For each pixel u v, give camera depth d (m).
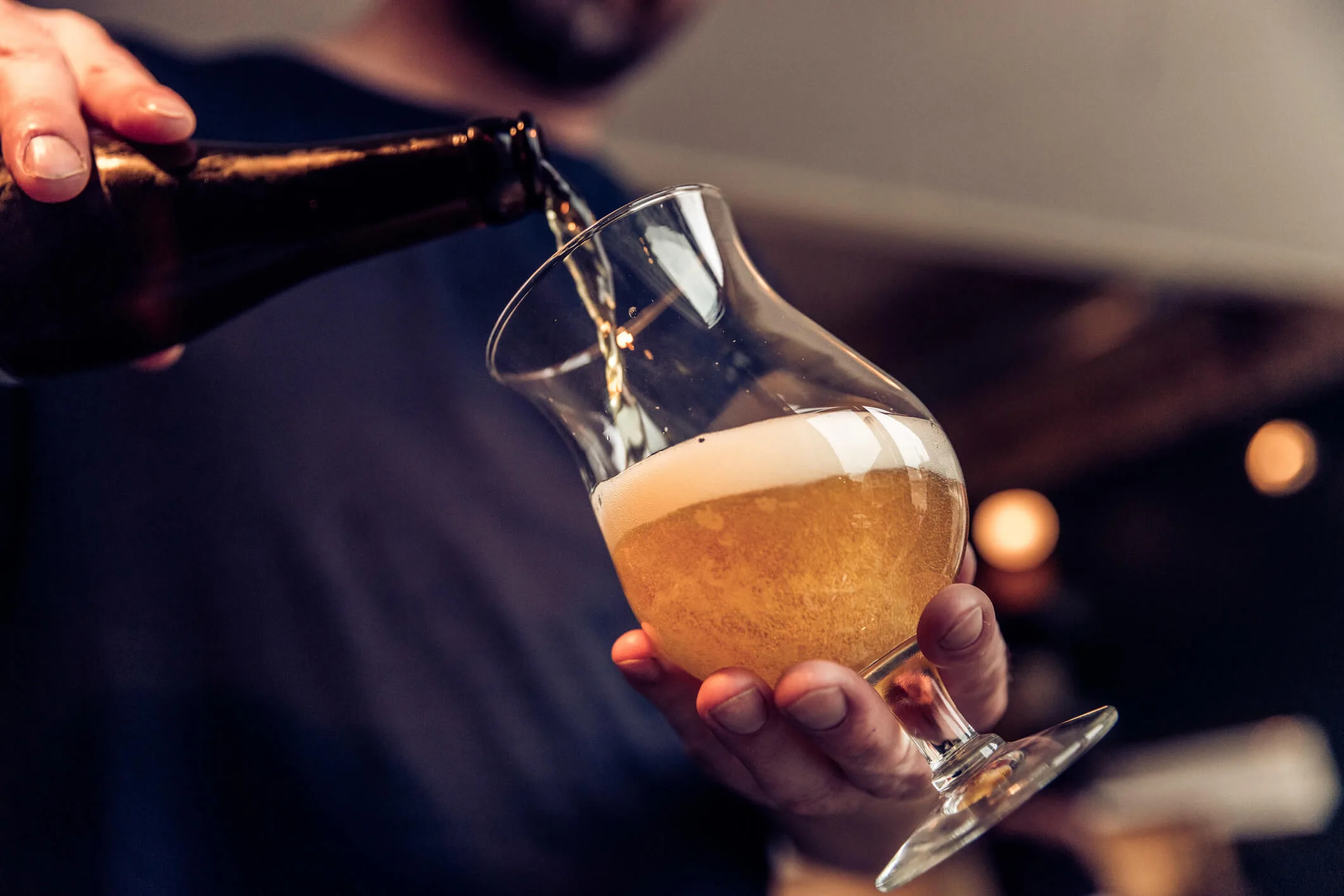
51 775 0.77
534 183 0.60
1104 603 3.63
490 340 0.53
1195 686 3.49
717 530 0.46
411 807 0.80
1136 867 1.62
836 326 2.87
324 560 0.86
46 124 0.52
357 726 0.81
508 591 0.91
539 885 0.81
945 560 0.51
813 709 0.45
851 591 0.47
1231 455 3.50
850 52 2.30
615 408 0.50
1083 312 2.91
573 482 1.02
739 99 2.22
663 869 0.84
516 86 1.28
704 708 0.48
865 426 0.47
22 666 0.80
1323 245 2.97
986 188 2.55
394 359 0.96
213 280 0.63
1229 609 3.49
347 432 0.91
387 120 1.09
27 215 0.57
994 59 2.51
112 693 0.78
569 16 1.19
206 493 0.85
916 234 2.49
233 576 0.84
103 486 0.84
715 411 0.48
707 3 2.09
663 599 0.49
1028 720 1.60
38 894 0.73
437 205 0.61
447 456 0.94
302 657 0.83
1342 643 3.29
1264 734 2.42
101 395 0.86
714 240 0.51
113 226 0.59
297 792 0.79
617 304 0.49
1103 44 2.67
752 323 0.50
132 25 1.47
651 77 2.09
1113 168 2.71
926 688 0.53
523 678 0.88
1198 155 2.87
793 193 2.31
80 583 0.82
